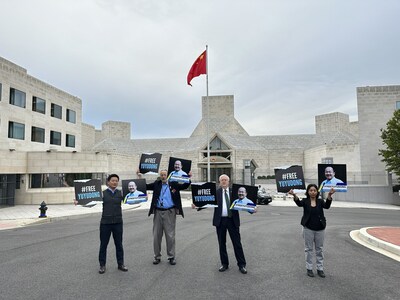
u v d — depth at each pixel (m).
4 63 26.86
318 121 63.62
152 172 7.21
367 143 37.50
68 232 11.96
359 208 25.73
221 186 6.62
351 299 4.84
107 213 6.39
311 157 50.69
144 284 5.55
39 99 32.12
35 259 7.47
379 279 5.83
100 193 7.08
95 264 6.95
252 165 49.12
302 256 7.70
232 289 5.29
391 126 26.62
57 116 35.59
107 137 65.44
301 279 5.82
